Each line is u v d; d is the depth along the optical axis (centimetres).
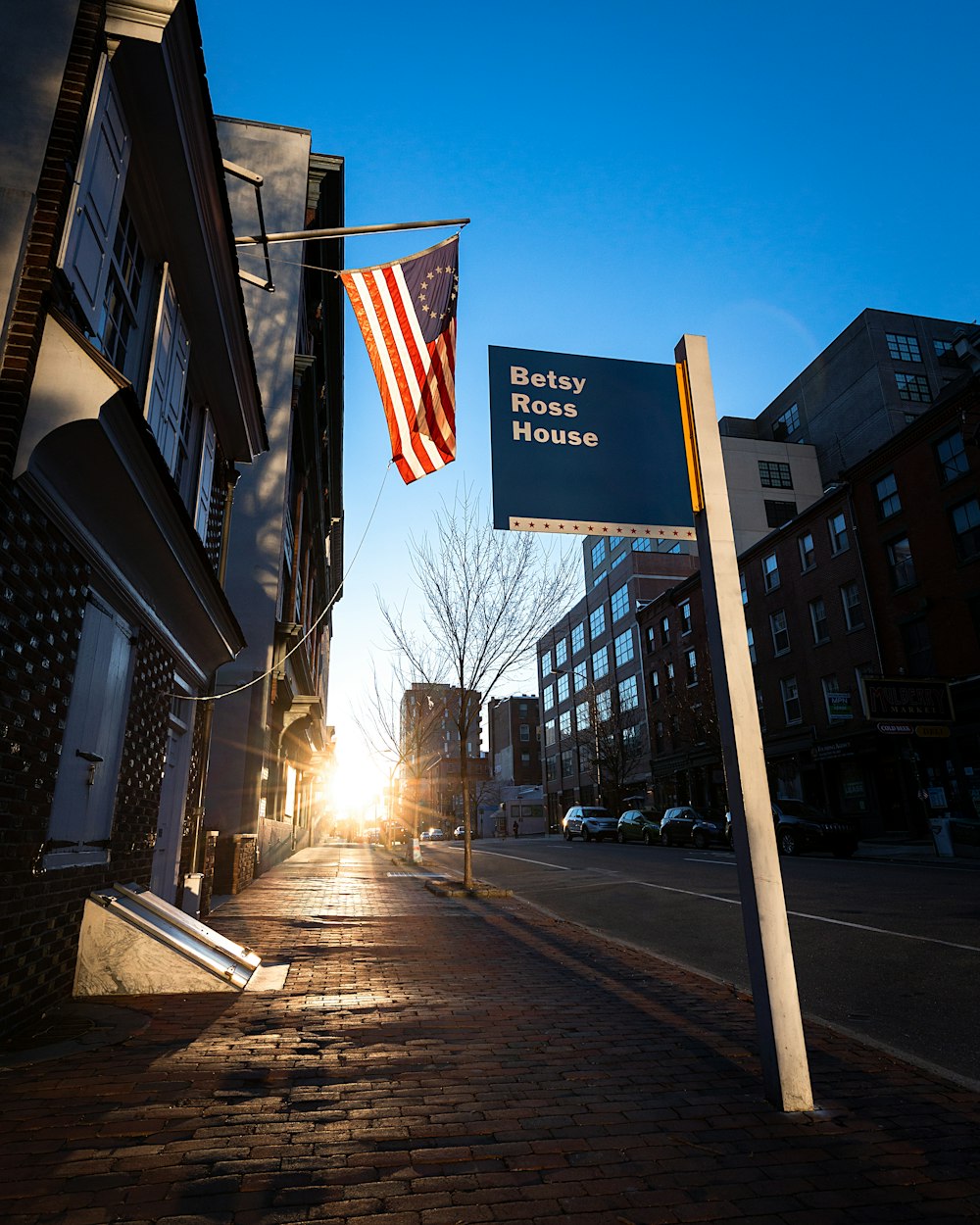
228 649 993
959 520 2398
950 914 978
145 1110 358
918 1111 375
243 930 933
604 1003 600
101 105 509
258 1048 461
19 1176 288
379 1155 315
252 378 964
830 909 1066
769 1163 315
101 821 619
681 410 503
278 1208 269
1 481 414
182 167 625
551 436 500
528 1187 290
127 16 512
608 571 5475
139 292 675
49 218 457
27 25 491
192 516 901
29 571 459
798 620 3130
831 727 2873
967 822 1881
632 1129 348
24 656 455
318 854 2989
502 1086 402
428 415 800
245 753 1662
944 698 2319
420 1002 592
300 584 2366
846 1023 564
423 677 2236
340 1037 489
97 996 588
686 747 3941
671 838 2862
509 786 7938
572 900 1351
